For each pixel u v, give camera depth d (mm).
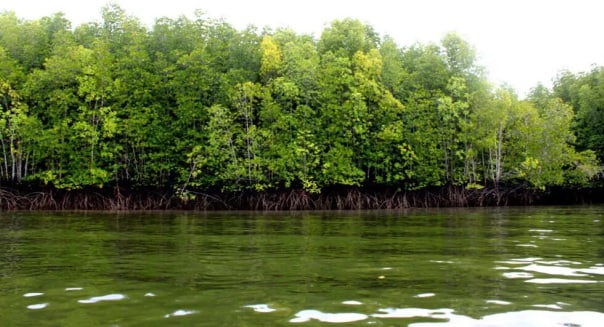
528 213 30891
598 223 21656
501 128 43469
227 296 6965
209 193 40125
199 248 12898
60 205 37250
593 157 43625
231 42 45250
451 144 43719
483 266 9680
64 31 42312
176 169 39812
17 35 41438
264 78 44094
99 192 38438
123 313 6016
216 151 38406
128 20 44156
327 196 40469
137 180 39750
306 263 10148
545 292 7211
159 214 31875
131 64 40281
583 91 49844
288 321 5641
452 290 7371
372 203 40969
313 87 41812
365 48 47656
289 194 39688
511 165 44531
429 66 46438
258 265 9883
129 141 39781
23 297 6930
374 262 10266
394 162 43188
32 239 15336
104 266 9797
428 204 42781
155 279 8320
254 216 29625
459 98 44656
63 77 37812
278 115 39719
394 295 7023
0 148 39344
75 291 7332
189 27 44812
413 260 10555
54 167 39562
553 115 44219
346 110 40594
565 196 48250
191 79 39969
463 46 46781
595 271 9055
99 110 37531
